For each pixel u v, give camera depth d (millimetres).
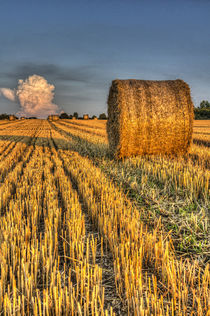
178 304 2389
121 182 6332
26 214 4707
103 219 4094
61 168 8336
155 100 8906
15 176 7293
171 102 9023
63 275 3000
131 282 2615
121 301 2586
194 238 3760
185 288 2496
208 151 10477
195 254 3406
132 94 8797
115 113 9648
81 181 6469
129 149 9086
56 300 2293
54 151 12859
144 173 7441
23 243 3305
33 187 5875
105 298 2639
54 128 33875
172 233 3986
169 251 3385
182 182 6242
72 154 11758
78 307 2225
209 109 67125
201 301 2525
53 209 4500
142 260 3188
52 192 5547
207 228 4047
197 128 27094
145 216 4586
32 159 10383
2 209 5098
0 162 9789
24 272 2652
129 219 3969
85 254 3416
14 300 2258
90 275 2904
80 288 2660
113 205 4629
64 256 3156
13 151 13000
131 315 2377
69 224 3879
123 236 3529
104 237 3787
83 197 5367
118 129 9164
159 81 9391
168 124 9023
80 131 26281
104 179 6648
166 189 5992
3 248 3104
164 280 2840
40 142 17359
